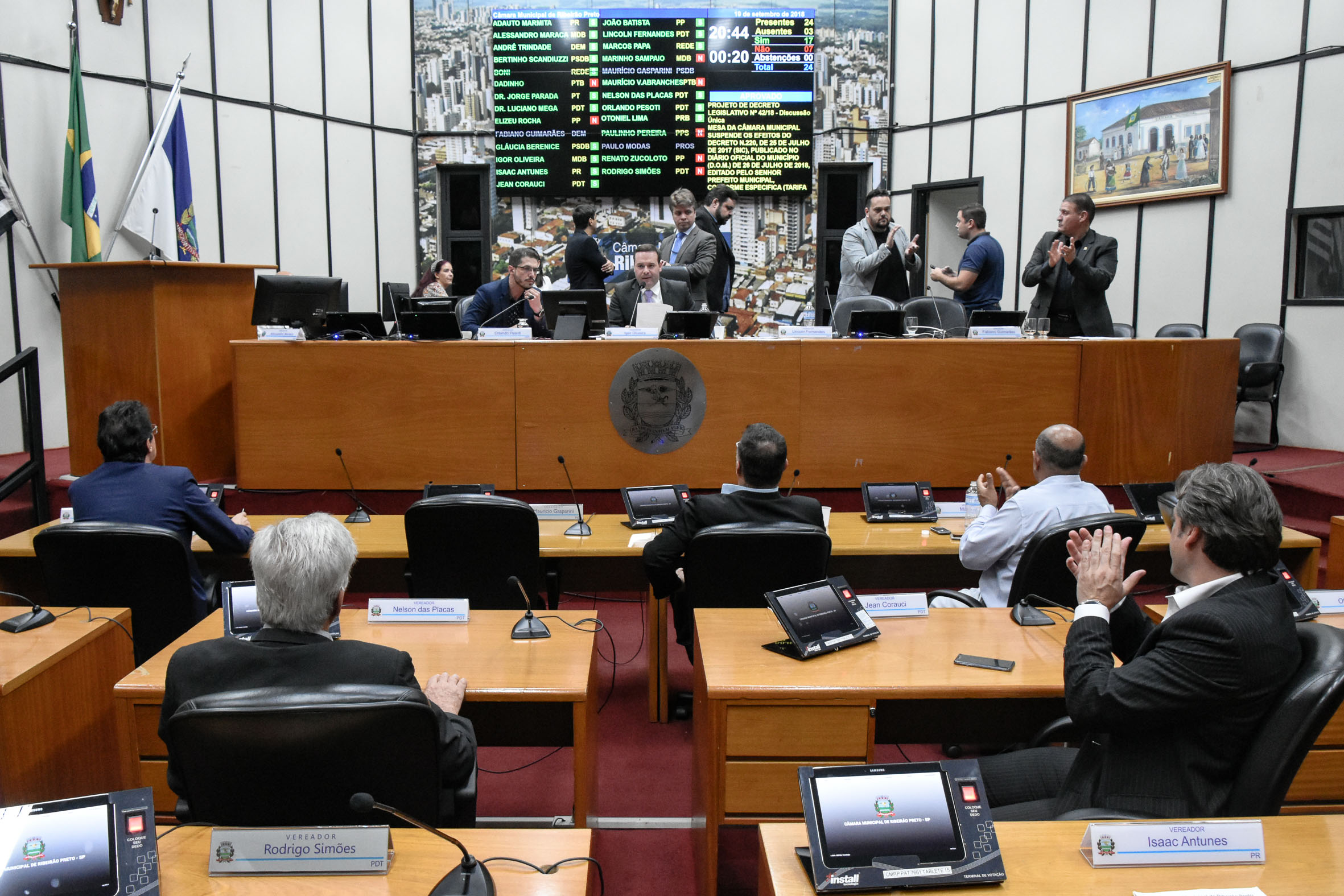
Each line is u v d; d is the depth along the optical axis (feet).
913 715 6.18
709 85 24.57
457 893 3.55
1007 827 4.13
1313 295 17.04
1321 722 4.12
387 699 4.10
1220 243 18.35
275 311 12.73
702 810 6.20
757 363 11.99
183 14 19.57
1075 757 5.51
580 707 5.92
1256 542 4.42
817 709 5.74
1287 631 4.33
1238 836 3.85
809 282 25.73
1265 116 17.35
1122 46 19.97
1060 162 21.53
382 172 24.79
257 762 4.04
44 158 16.96
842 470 12.22
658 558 8.35
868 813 3.84
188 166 18.97
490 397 12.00
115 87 18.26
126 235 18.69
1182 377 12.32
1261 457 16.30
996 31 22.72
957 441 12.20
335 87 23.35
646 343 11.94
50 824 3.52
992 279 16.78
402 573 9.80
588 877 3.80
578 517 10.56
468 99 25.35
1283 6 16.96
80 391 12.54
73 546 7.49
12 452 16.22
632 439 12.07
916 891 3.69
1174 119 18.83
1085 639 4.93
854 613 6.61
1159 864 3.82
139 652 7.91
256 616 6.37
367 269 24.53
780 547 7.72
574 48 24.40
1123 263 20.40
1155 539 9.46
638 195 25.07
